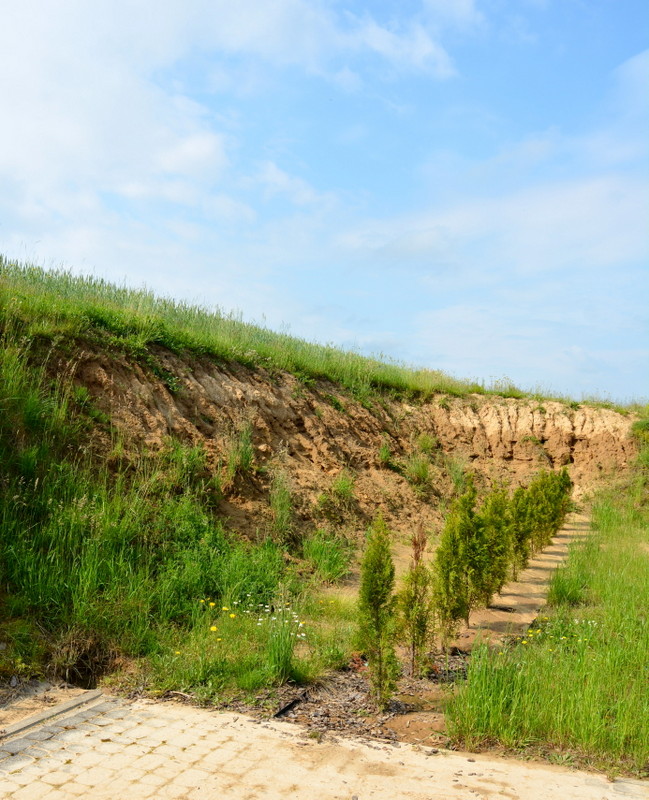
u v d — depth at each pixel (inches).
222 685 234.7
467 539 314.7
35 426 338.6
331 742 197.0
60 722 200.4
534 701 212.2
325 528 458.0
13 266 526.3
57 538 289.6
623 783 176.2
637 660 259.0
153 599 287.7
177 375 471.2
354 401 684.7
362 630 237.0
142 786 163.6
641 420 813.2
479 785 172.1
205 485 405.7
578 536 570.6
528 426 811.4
